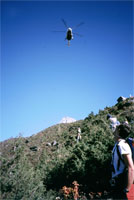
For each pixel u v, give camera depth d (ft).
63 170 36.29
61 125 114.93
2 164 22.29
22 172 22.75
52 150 77.87
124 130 9.66
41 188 26.11
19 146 24.48
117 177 8.96
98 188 28.73
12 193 20.79
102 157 30.94
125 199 8.48
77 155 35.86
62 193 31.27
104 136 37.35
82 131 82.53
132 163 8.58
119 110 83.41
